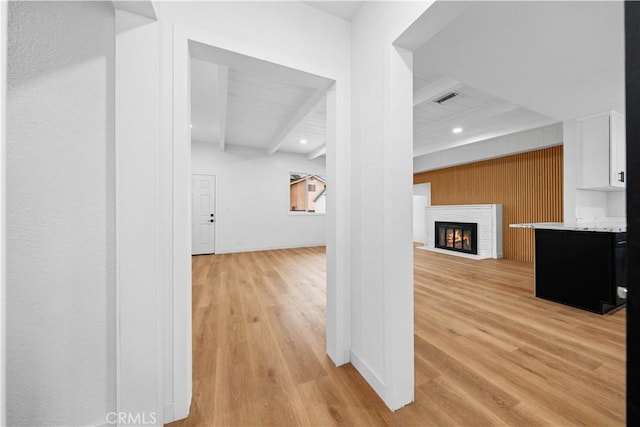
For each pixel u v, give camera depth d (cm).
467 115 421
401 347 133
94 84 110
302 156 723
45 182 103
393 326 131
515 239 538
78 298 109
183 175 124
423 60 229
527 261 516
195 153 602
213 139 588
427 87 330
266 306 271
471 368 164
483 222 566
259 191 668
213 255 591
